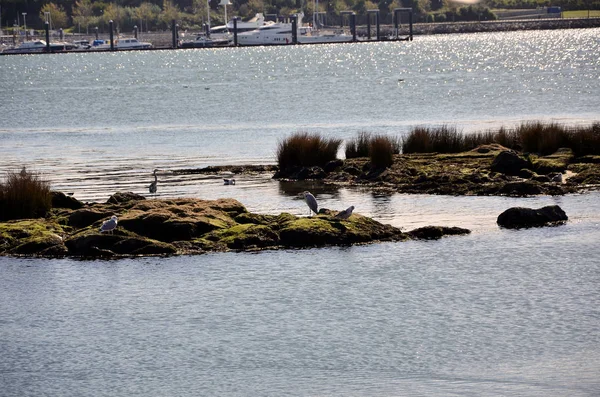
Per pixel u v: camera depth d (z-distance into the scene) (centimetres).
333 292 4497
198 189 7406
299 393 3381
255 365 3634
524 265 4884
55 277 4881
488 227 5741
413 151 8419
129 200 6338
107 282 4778
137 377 3569
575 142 7912
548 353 3656
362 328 3988
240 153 9669
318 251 5238
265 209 6456
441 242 5403
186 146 10475
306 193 5781
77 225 5759
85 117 14850
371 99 16300
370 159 7725
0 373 3641
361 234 5431
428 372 3519
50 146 10931
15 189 6084
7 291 4672
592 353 3641
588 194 6644
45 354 3822
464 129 11006
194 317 4197
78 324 4162
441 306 4247
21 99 19150
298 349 3775
